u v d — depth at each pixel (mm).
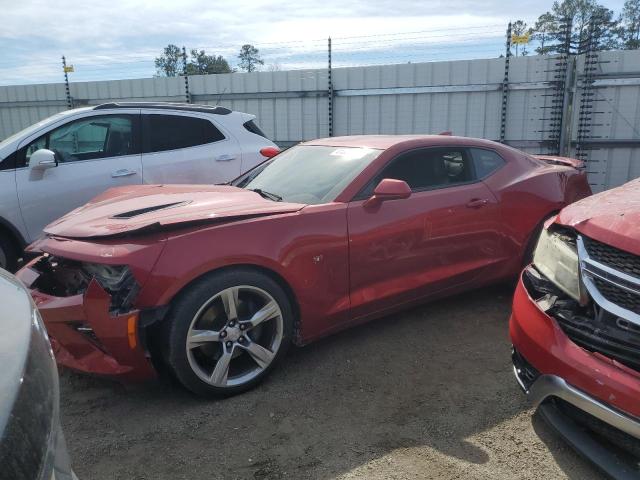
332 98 9570
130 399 3023
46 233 3305
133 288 2670
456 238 3818
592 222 2287
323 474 2342
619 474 2131
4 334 1243
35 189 5246
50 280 3266
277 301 3062
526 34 8367
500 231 4047
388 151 3707
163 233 2842
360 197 3457
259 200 3469
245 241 2922
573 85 8133
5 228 5191
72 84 11812
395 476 2312
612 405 2010
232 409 2887
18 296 1458
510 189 4125
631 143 8070
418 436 2607
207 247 2818
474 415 2783
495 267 4098
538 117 8461
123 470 2412
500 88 8508
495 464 2383
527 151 8609
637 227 2094
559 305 2391
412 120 9172
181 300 2760
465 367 3312
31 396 1138
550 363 2264
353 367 3334
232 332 2938
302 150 4371
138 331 2684
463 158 4047
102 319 2652
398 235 3518
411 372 3262
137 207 3363
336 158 3891
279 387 3105
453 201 3803
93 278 2670
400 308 3719
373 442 2564
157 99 11086
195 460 2469
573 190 4520
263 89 10094
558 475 2303
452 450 2492
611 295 2129
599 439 2307
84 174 5496
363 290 3438
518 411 2811
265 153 5191
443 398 2957
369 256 3406
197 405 2932
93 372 2762
